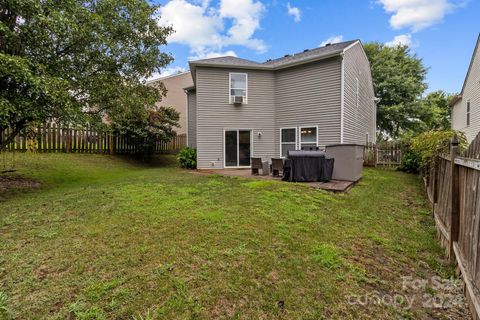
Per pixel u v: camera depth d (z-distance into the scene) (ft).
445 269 9.75
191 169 38.65
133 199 16.93
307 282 8.46
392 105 71.82
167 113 49.67
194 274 8.52
